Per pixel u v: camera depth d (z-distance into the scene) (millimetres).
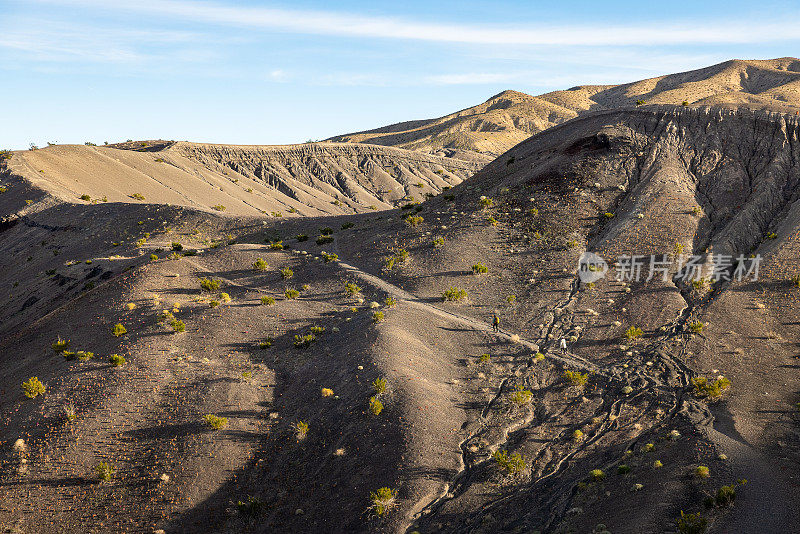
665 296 48281
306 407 37906
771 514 21453
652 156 74375
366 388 37625
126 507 30484
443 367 41750
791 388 33906
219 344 46875
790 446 27484
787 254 49469
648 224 60156
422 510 27891
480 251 63844
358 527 27312
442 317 50031
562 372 39906
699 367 37812
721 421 30859
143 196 157250
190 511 30047
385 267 63594
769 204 60219
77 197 132750
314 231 89062
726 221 59594
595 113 92875
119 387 40312
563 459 30578
